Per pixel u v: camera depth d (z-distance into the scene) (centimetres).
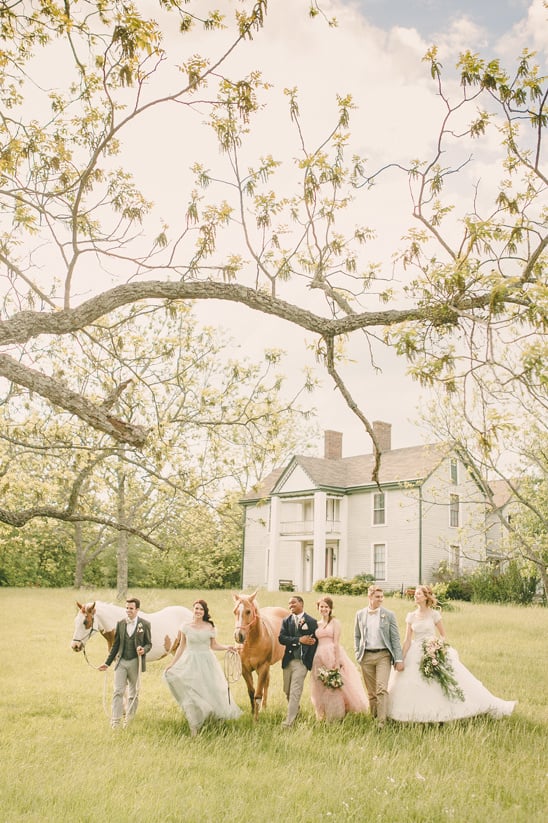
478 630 1959
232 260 684
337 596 2945
